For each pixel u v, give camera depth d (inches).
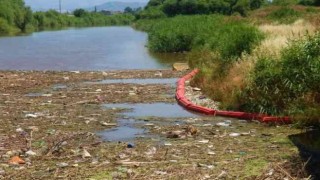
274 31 1023.6
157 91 780.6
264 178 330.6
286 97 550.9
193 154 401.4
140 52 1781.5
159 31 1930.4
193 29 1825.8
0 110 613.9
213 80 732.7
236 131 495.2
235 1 3253.0
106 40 2474.2
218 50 884.6
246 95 585.6
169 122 549.6
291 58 510.0
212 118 571.5
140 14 4778.5
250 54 764.0
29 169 364.5
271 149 411.5
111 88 816.3
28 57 1549.0
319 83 481.7
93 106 655.8
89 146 436.8
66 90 802.8
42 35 3063.5
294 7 2123.5
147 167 365.1
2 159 390.6
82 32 3528.5
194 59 1110.4
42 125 528.1
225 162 374.6
